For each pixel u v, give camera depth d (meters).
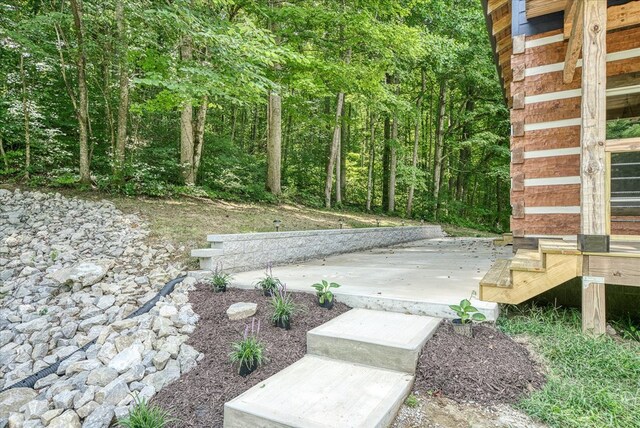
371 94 10.84
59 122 9.07
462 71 14.91
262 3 9.61
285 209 10.82
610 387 2.24
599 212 2.87
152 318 3.52
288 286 4.08
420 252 8.12
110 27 8.18
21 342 3.40
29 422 2.40
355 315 3.26
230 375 2.61
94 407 2.49
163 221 6.75
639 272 2.75
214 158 11.03
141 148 9.16
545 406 2.08
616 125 5.66
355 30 9.31
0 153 8.05
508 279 3.38
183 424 2.19
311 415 1.99
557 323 3.06
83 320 3.64
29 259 5.00
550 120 4.48
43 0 8.59
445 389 2.31
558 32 4.42
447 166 18.62
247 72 6.46
